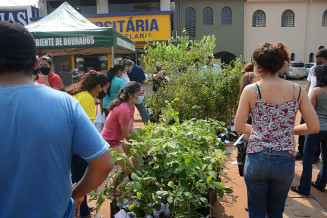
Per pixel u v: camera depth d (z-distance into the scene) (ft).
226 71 21.57
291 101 7.21
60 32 21.33
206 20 77.46
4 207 3.88
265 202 7.70
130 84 11.68
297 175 14.32
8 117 3.92
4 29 4.07
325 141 12.07
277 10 81.56
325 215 10.78
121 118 11.34
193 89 20.31
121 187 8.32
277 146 7.13
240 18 77.66
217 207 11.15
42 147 3.95
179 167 7.70
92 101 11.02
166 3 62.28
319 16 82.53
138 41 58.75
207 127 10.86
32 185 3.92
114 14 58.23
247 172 7.56
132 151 8.80
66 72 48.55
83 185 4.83
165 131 9.21
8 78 4.17
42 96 4.16
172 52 29.53
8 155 3.86
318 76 11.56
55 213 4.11
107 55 52.80
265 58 7.18
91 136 4.43
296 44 83.35
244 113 7.49
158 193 7.49
